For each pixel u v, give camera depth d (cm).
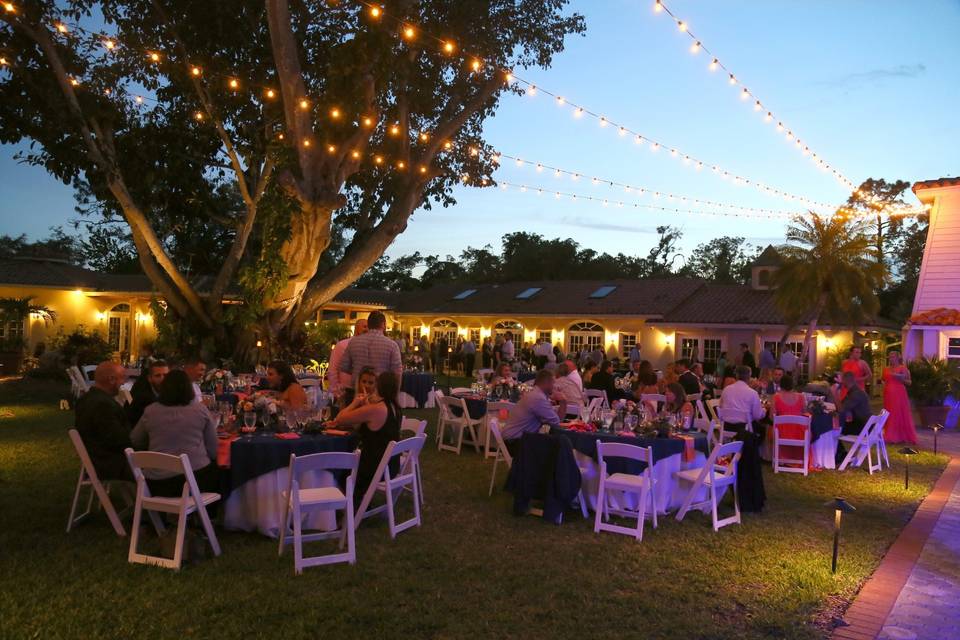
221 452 552
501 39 1641
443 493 739
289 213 1446
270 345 1684
